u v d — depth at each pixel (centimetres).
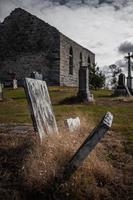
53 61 3719
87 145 442
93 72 3244
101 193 455
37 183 451
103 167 516
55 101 1805
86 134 732
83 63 4641
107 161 584
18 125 854
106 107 1491
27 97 579
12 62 3944
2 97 1859
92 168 498
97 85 3209
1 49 4000
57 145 536
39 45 3809
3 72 3972
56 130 690
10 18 3988
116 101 1812
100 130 433
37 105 611
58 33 3709
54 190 442
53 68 3712
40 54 3797
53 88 2912
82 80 1731
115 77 4797
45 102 682
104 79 3341
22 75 3872
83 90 1723
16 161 513
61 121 884
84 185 454
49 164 480
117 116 1177
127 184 498
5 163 508
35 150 527
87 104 1627
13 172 485
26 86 583
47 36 3769
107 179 494
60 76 3697
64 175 452
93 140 437
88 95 1716
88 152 444
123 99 1875
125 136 793
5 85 3491
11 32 3972
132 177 521
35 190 445
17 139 607
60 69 3703
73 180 456
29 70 3834
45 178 454
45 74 3744
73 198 435
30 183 450
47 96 717
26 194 440
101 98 2012
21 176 466
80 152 446
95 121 1040
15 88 2959
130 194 470
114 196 462
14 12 3972
